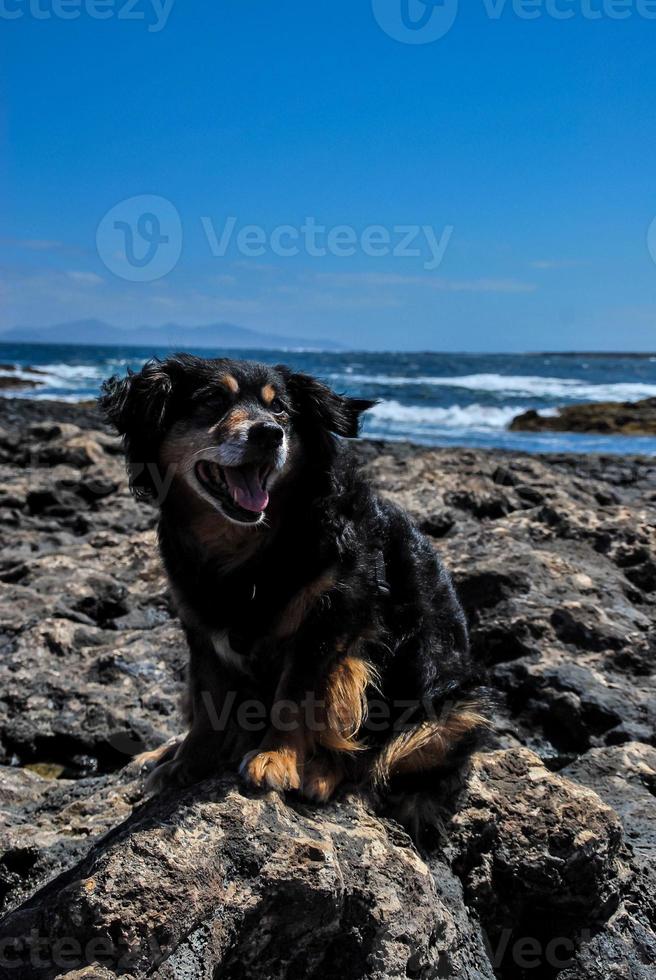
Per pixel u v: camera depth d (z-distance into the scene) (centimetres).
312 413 113
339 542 105
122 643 147
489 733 114
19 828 109
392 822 101
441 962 94
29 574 176
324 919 89
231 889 88
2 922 87
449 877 100
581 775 119
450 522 191
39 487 244
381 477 232
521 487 221
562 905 101
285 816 94
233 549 106
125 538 193
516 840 101
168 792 104
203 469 107
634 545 173
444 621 115
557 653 141
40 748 132
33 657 144
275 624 105
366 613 106
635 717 131
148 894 85
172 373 114
